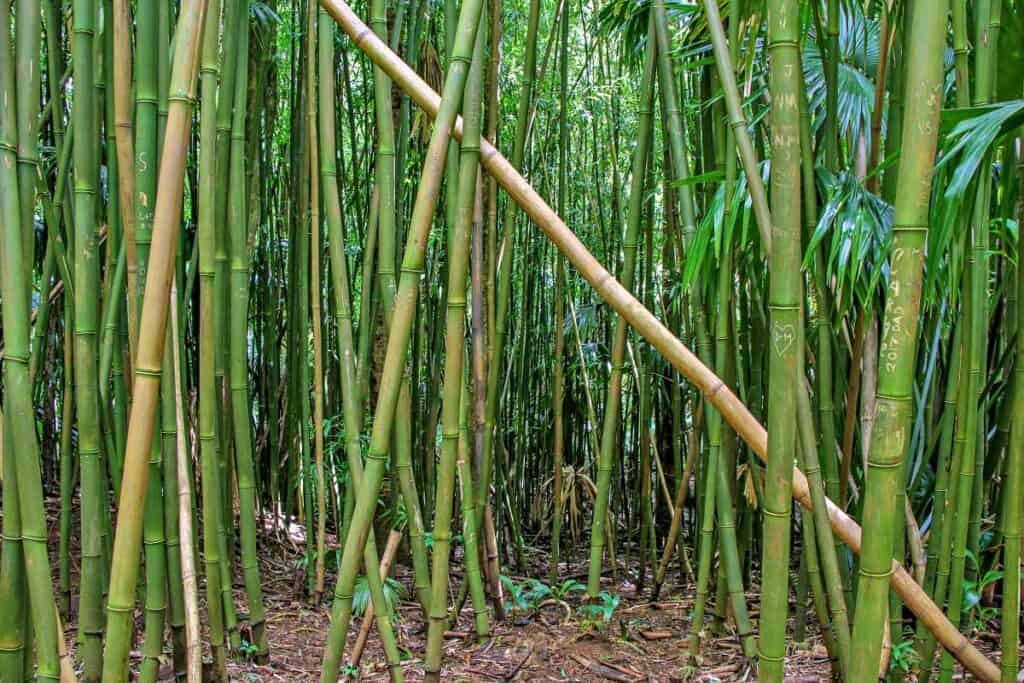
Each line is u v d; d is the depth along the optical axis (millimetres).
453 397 1403
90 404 1345
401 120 2600
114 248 1707
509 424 3688
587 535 3920
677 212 2803
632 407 3717
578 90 3783
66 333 1999
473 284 2305
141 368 1023
